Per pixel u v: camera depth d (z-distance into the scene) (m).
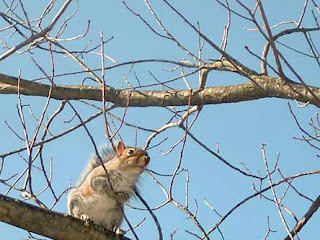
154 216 6.73
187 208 7.59
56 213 6.64
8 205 6.45
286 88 7.75
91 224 6.75
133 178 8.91
